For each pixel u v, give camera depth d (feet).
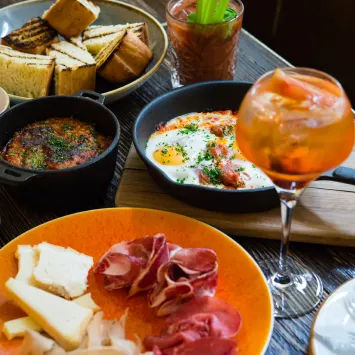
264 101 2.49
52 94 4.64
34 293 2.87
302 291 3.18
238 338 2.78
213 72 4.63
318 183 3.80
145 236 3.21
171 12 4.63
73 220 3.36
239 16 4.41
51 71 4.49
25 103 3.85
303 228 3.47
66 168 3.36
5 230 3.60
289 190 2.78
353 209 3.60
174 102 4.19
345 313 2.79
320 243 3.48
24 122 3.93
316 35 7.33
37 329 2.81
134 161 3.98
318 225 3.49
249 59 5.23
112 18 5.42
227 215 3.58
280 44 7.91
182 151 3.90
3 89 4.28
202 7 4.29
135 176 3.88
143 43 4.78
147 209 3.41
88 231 3.34
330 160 2.50
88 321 2.83
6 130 3.81
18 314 2.92
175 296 2.88
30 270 3.09
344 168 3.51
